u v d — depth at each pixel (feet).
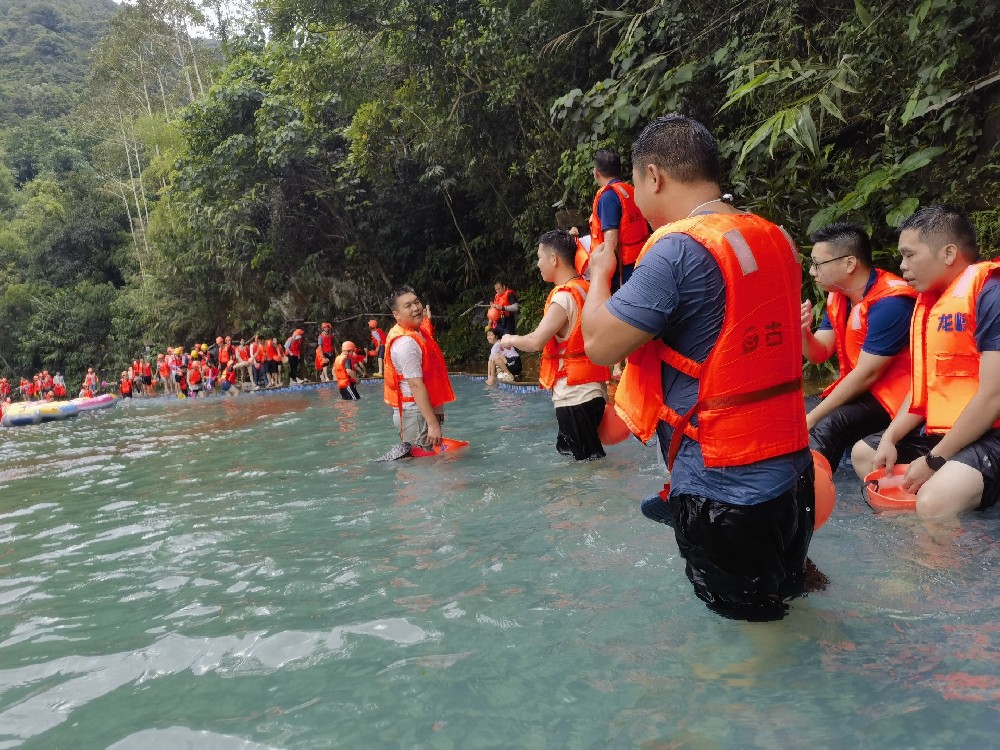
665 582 7.86
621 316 6.02
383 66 51.98
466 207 68.23
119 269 135.13
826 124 25.45
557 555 9.13
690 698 5.45
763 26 25.45
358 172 63.26
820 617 6.56
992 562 7.57
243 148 66.08
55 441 35.17
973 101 20.81
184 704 6.14
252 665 6.82
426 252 69.97
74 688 6.66
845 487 11.44
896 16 21.13
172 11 117.80
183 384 76.07
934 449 9.65
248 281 79.20
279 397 51.06
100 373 120.16
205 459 21.71
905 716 4.90
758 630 6.45
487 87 44.91
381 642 7.05
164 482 18.28
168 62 127.65
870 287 12.04
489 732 5.26
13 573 10.98
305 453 20.59
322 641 7.19
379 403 36.04
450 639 6.95
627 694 5.61
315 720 5.66
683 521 6.49
